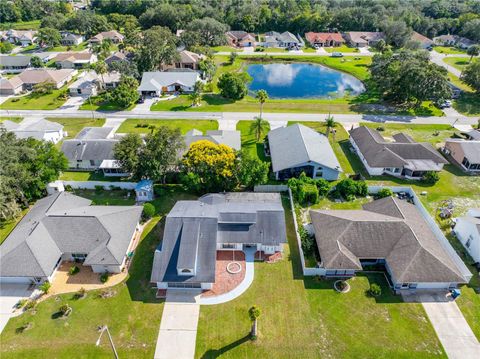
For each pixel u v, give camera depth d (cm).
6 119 9331
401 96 10225
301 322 4241
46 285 4556
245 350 3953
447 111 9962
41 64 13388
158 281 4512
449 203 6266
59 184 6391
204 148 6209
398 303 4484
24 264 4647
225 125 9031
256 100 10762
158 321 4253
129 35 14338
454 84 11950
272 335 4097
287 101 10588
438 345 4016
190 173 6100
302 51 16138
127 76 11081
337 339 4066
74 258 5075
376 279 4803
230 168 6144
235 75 10919
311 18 18375
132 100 10062
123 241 5106
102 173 7156
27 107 10119
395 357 3894
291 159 6881
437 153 7306
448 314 4356
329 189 6431
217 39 16312
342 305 4450
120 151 6059
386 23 17225
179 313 4344
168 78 11269
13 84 11056
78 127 8969
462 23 17950
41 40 16162
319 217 5522
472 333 4147
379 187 6456
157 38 11981
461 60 14838
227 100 10625
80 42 17288
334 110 10031
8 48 15575
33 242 4869
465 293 4634
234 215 5275
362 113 9825
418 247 4794
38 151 6300
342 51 16212
